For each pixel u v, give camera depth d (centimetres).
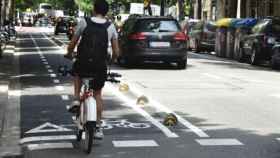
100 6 1348
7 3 9881
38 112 1866
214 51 6038
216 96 2308
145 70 3484
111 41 1366
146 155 1298
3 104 1959
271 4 7400
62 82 2727
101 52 1326
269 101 2180
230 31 5138
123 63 3775
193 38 6312
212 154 1308
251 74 3384
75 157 1280
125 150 1347
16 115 1808
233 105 2069
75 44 1351
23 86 2562
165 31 3578
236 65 4225
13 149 1339
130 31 3616
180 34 3594
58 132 1543
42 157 1276
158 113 1883
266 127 1642
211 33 5981
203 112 1906
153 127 1631
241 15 8500
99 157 1280
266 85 2742
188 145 1401
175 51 3569
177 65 3681
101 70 1326
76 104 1373
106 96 2298
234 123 1702
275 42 4216
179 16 8725
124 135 1514
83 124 1345
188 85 2684
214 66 3972
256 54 4288
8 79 2739
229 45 5131
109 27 1342
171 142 1434
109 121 1722
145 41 3553
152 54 3556
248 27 4753
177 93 2392
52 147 1370
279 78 3152
